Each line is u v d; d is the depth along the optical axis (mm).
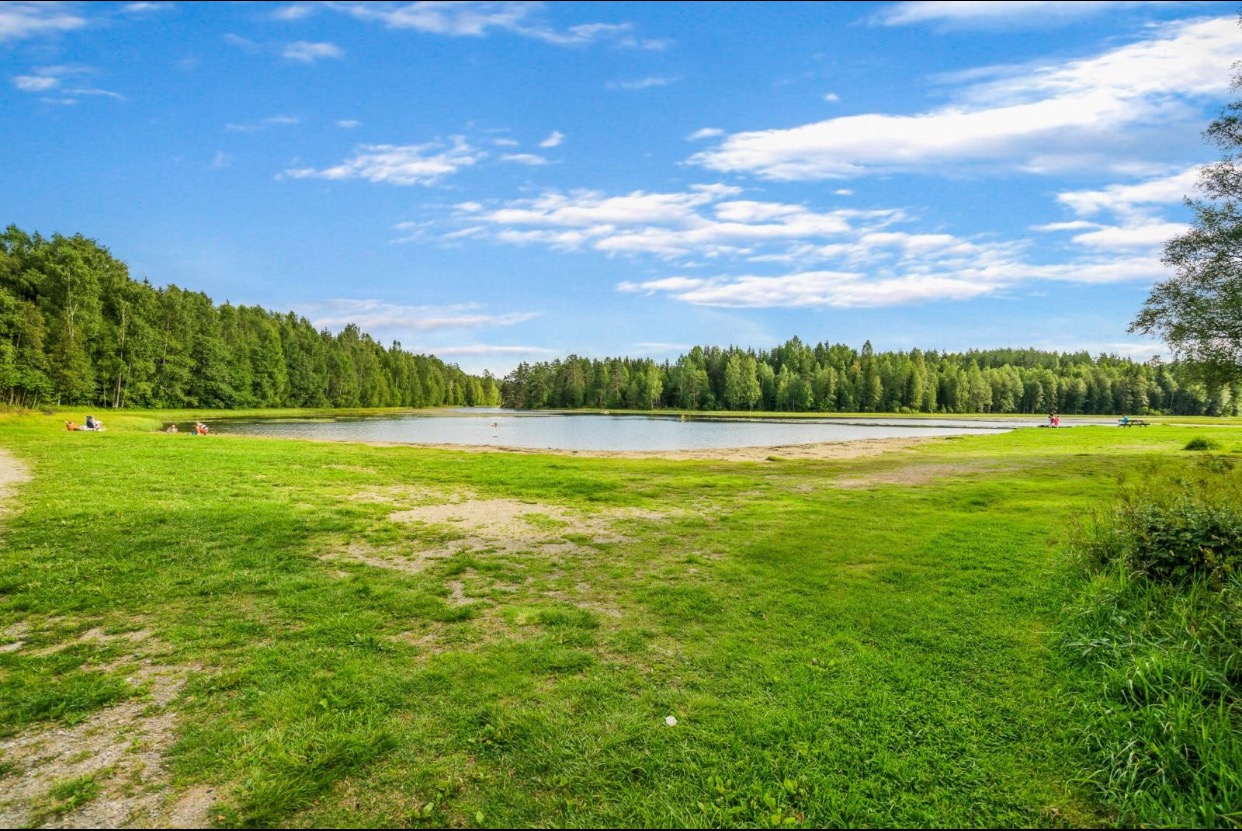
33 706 3871
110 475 12977
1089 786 3199
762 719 3764
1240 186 17156
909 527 9430
